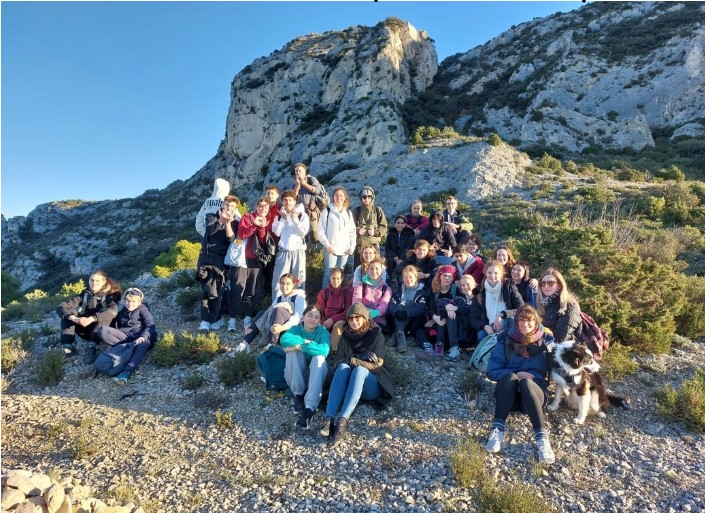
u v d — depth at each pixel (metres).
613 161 32.84
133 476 4.11
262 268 7.49
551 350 4.65
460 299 6.05
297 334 5.18
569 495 3.63
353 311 4.86
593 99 45.25
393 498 3.67
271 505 3.68
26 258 56.09
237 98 57.69
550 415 4.75
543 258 8.02
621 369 5.43
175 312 8.37
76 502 3.37
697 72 42.25
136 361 6.09
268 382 5.39
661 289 6.94
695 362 6.01
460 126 48.03
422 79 57.62
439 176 30.00
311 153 45.78
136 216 66.19
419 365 5.80
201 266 6.96
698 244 13.21
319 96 55.22
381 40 54.19
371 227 8.00
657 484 3.76
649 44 48.12
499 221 19.62
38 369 6.09
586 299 6.30
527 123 42.12
